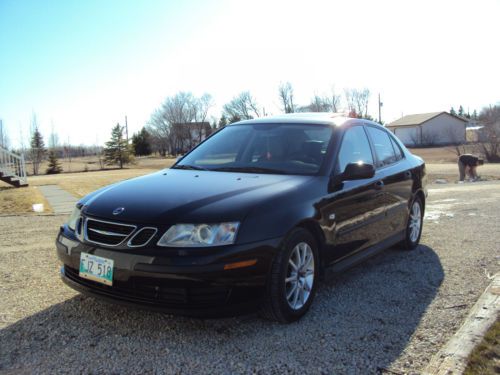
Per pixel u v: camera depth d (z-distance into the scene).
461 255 5.55
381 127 5.54
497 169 27.64
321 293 4.20
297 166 4.16
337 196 3.98
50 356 3.01
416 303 3.94
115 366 2.87
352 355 3.01
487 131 40.81
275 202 3.41
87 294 3.40
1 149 16.30
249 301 3.18
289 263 3.45
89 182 18.00
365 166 4.06
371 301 3.99
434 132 75.62
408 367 2.85
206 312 3.04
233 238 3.12
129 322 3.53
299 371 2.80
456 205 9.68
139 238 3.15
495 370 2.75
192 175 4.14
